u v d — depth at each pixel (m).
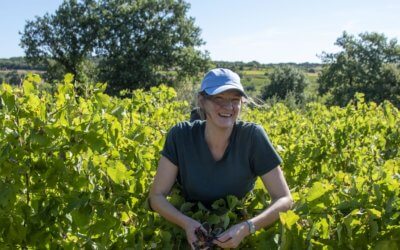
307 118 9.07
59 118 2.91
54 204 2.90
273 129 7.23
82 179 2.88
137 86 42.03
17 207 2.94
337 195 2.93
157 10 43.44
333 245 2.62
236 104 2.67
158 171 2.83
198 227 2.60
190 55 43.19
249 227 2.55
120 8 43.06
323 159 5.48
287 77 61.41
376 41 47.28
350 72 47.06
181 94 26.70
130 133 3.46
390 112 6.47
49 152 2.91
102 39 42.88
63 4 44.09
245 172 2.74
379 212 2.55
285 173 4.79
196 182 2.77
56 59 43.91
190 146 2.75
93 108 3.40
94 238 3.04
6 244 2.99
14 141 2.86
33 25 43.75
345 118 7.30
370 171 4.25
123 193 2.95
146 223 3.03
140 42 42.78
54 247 3.00
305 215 2.62
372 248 2.68
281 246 2.43
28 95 3.02
